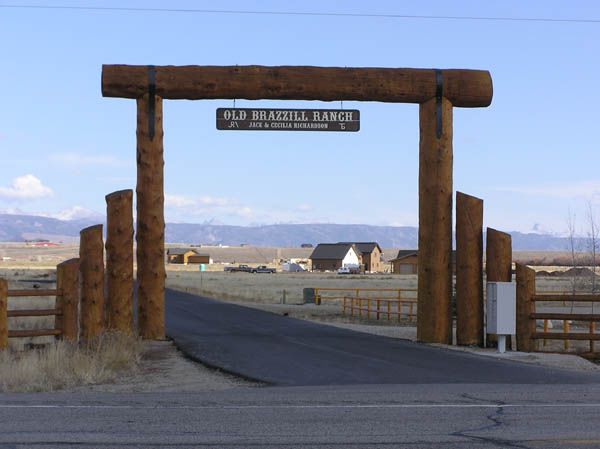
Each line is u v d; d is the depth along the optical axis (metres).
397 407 12.89
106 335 22.58
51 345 21.09
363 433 10.73
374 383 16.77
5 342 21.66
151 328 26.08
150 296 26.02
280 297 73.25
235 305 54.06
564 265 191.62
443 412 12.40
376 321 43.66
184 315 42.31
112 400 13.85
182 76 25.66
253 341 25.95
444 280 26.30
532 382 16.88
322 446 9.91
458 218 25.59
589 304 62.94
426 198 26.47
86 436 10.49
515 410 12.59
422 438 10.40
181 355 22.73
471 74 26.41
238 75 25.89
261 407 12.92
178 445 9.96
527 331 23.67
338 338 27.45
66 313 22.91
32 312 22.31
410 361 20.77
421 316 26.41
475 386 15.97
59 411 12.51
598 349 27.88
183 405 13.16
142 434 10.65
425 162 26.53
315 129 26.66
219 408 12.81
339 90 26.14
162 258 26.14
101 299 24.19
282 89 26.02
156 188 25.89
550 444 10.02
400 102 26.69
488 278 24.45
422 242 26.53
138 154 25.80
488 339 24.77
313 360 20.89
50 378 17.03
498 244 24.36
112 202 25.38
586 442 10.12
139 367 20.03
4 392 15.55
